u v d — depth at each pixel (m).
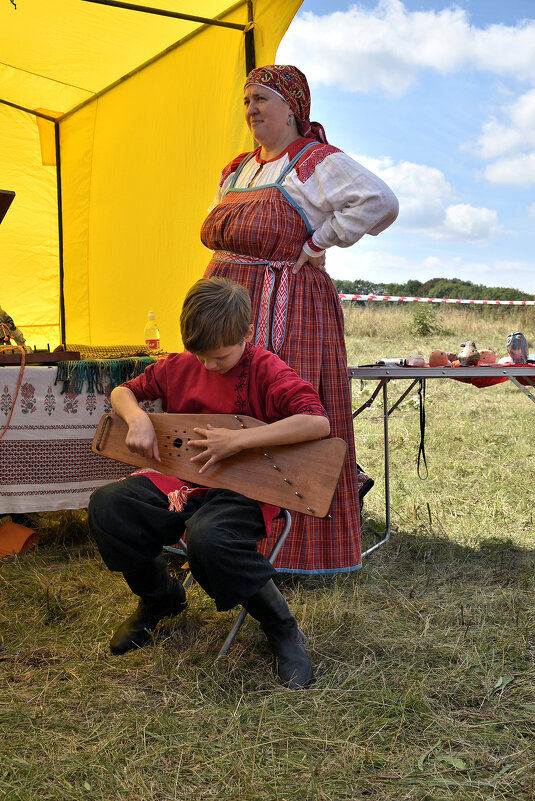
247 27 4.34
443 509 4.41
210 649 2.59
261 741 2.03
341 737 2.04
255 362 2.44
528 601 3.05
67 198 6.33
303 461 2.28
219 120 4.72
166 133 5.20
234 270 3.30
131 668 2.45
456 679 2.39
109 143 5.82
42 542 3.86
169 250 5.34
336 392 3.30
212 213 3.41
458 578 3.37
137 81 5.41
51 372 3.64
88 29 4.89
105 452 2.58
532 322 19.25
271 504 2.26
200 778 1.87
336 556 3.21
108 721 2.13
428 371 3.49
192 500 2.42
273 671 2.42
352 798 1.80
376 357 11.91
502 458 5.66
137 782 1.84
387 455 3.89
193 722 2.11
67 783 1.83
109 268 6.05
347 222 3.16
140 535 2.29
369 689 2.32
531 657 2.55
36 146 6.27
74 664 2.48
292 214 3.24
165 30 4.82
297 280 3.26
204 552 2.12
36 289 6.56
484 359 3.76
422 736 2.07
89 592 3.14
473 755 1.98
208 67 4.75
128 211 5.73
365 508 4.43
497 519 4.21
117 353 4.25
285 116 3.37
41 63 5.45
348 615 2.87
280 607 2.38
